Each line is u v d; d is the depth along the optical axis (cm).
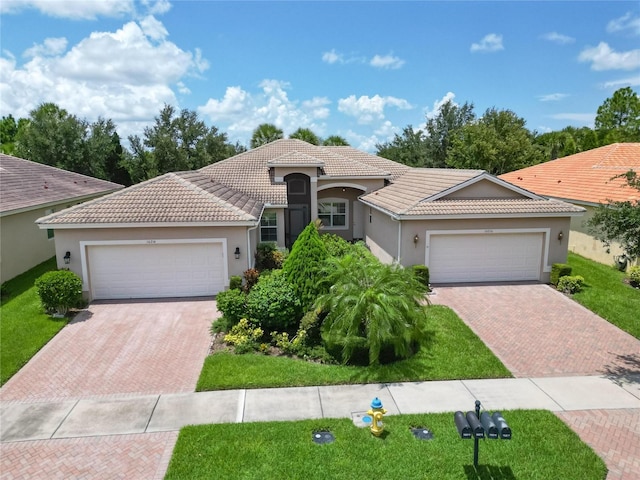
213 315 1504
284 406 959
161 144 4494
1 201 1933
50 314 1493
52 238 2427
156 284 1678
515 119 4881
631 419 913
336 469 759
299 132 4744
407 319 1191
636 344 1284
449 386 1048
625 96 6569
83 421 912
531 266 1884
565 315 1505
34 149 4228
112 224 1586
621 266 2036
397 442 829
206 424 891
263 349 1222
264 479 737
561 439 838
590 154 3123
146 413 939
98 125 4559
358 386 1046
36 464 786
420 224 1798
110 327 1406
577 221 2438
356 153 3256
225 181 2589
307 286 1316
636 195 2027
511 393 1016
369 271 1252
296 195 2650
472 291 1755
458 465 769
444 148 5406
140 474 759
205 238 1656
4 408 966
